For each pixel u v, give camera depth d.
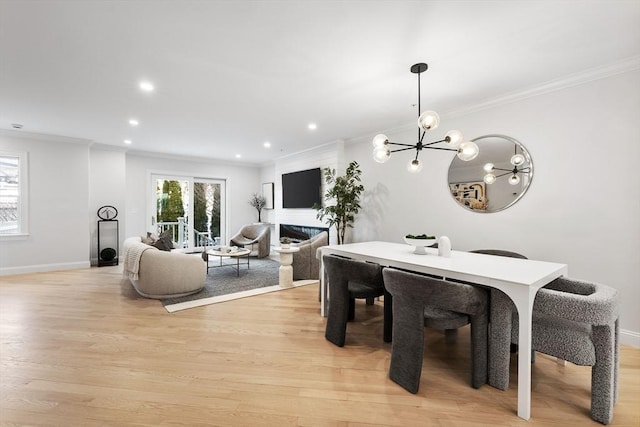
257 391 1.82
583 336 1.59
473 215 3.48
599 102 2.57
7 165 4.73
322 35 2.08
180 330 2.71
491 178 3.31
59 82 2.82
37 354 2.24
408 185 4.26
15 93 3.09
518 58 2.39
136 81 2.80
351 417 1.60
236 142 5.43
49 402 1.69
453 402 1.73
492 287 1.82
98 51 2.28
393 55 2.35
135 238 4.45
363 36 2.09
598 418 1.57
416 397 1.78
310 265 4.73
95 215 5.64
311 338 2.57
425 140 4.01
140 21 1.91
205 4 1.75
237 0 1.72
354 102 3.37
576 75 2.64
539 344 1.70
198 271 3.81
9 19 1.88
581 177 2.67
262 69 2.58
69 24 1.94
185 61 2.44
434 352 2.38
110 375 1.97
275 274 4.94
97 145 5.59
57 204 5.07
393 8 1.80
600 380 1.56
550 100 2.86
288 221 6.79
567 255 2.76
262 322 2.92
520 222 3.08
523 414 1.60
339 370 2.07
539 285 1.71
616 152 2.49
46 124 4.25
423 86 2.94
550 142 2.86
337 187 4.77
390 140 4.50
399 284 1.87
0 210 4.69
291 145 5.68
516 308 1.80
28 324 2.81
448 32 2.04
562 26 1.97
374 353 2.32
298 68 2.56
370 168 4.86
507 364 1.85
